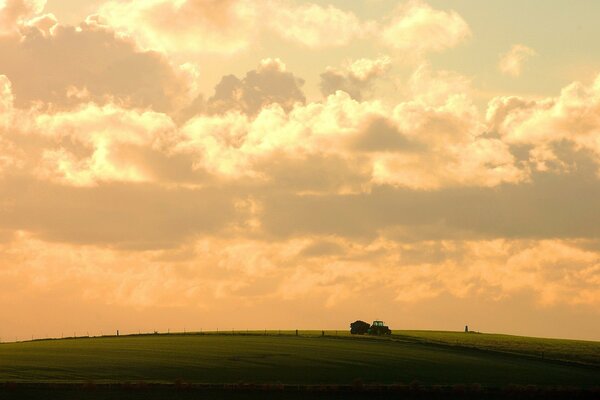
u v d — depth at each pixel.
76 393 141.12
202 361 181.38
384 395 145.88
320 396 144.25
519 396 146.62
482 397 145.50
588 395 147.38
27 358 182.25
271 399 141.25
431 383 161.88
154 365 173.88
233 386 147.38
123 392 142.75
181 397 140.50
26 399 136.75
